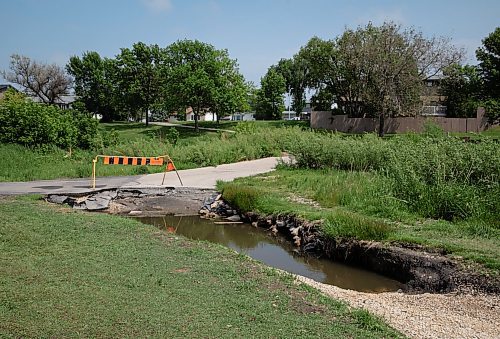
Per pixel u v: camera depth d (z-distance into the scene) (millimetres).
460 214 11586
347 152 20250
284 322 5617
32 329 5055
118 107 69938
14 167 20594
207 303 6031
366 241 10219
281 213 13281
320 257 11000
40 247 8359
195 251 8664
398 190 13391
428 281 8625
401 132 46750
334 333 5418
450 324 6457
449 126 45188
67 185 16875
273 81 75688
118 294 6148
